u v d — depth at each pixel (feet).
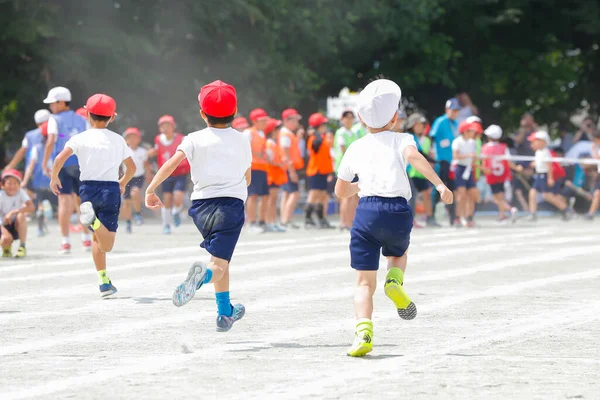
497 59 256.32
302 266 92.32
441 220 172.45
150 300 69.77
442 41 235.40
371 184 48.67
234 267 91.35
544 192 168.55
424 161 47.78
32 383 42.19
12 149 203.21
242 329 56.49
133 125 197.98
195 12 189.98
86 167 73.00
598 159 184.75
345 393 39.55
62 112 106.01
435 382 41.65
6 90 183.73
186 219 179.42
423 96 256.93
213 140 53.42
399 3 229.04
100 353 49.32
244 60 197.57
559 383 41.52
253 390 40.32
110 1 183.52
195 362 46.65
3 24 172.86
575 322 58.65
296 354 48.57
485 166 161.79
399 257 49.90
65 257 102.99
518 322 58.75
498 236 129.18
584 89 269.03
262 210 139.54
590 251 106.42
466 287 75.97
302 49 212.43
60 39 177.58
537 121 267.80
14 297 71.77
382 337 53.57
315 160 146.20
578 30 252.42
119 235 135.95
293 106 208.23
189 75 194.59
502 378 42.55
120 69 184.75
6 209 103.19
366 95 49.16
